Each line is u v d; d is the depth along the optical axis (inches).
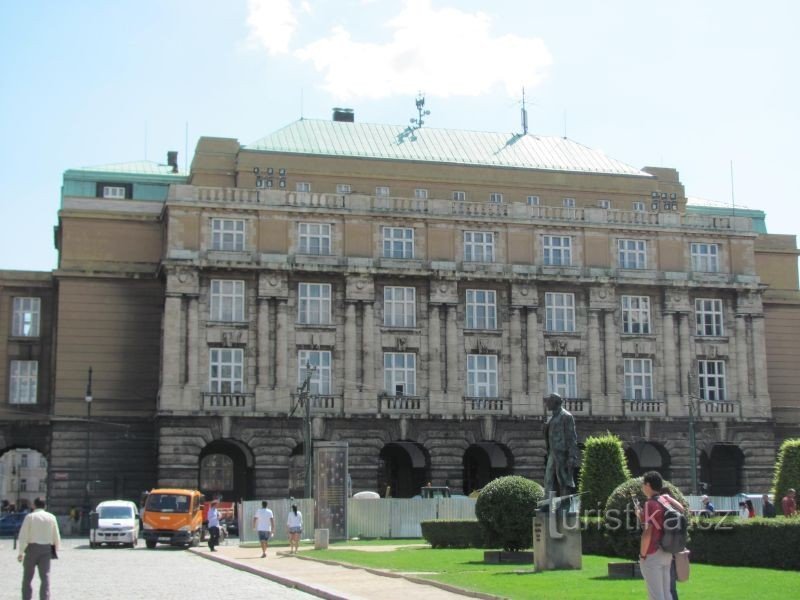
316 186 3531.0
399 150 3747.5
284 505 2642.7
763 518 1480.1
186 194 3221.0
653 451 3553.2
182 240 3203.7
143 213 3516.2
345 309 3277.6
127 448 3336.6
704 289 3553.2
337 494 2541.8
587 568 1475.1
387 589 1247.5
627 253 3531.0
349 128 3848.4
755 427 3526.1
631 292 3506.4
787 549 1406.3
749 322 3587.6
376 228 3341.5
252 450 3152.1
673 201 3865.7
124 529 2522.1
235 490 3385.8
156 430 3248.0
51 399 3383.4
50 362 3440.0
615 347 3452.3
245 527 2583.7
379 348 3289.9
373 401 3250.5
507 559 1641.2
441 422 3280.0
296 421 3179.1
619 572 1334.9
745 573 1330.0
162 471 3073.3
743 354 3563.0
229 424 3132.4
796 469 2150.6
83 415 3326.8
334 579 1412.4
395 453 3528.5
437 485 3253.0
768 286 3614.7
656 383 3484.3
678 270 3553.2
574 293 3459.6
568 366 3425.2
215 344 3179.1
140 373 3383.4
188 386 3129.9
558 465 1497.3
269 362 3198.8
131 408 3358.8
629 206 3804.1
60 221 3585.1
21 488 6692.9
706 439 3476.9
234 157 3531.0
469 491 3572.8
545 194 3730.3
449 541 2060.8
